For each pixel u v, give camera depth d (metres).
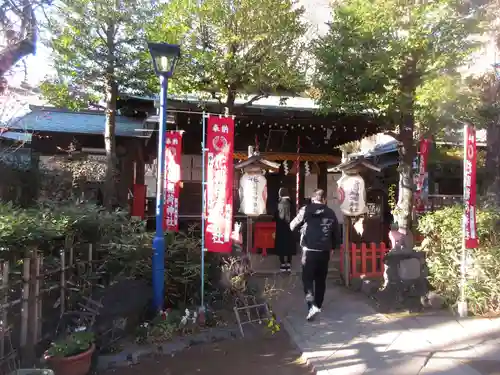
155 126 9.67
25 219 3.96
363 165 6.88
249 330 5.04
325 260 5.34
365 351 4.36
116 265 5.18
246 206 6.60
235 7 7.64
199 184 10.37
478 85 7.54
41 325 4.02
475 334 4.83
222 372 4.04
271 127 10.51
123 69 7.75
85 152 9.99
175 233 6.64
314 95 9.77
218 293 5.54
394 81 6.75
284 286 7.05
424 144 9.47
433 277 6.05
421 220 6.58
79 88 8.01
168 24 7.54
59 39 7.03
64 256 4.42
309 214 5.41
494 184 8.31
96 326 4.33
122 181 10.18
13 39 4.85
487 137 8.59
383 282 6.60
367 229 10.30
